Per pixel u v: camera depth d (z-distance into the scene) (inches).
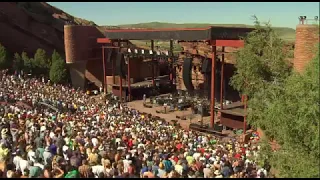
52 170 614.2
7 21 4052.7
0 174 627.8
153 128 1416.1
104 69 3120.1
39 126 1000.2
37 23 4392.2
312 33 1352.1
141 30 2583.7
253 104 1290.6
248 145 1270.9
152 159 770.8
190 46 2910.9
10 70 3378.4
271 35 1515.7
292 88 770.8
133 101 2982.3
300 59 1387.8
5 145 749.3
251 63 1489.9
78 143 837.8
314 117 701.9
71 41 3225.9
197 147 1034.7
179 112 2534.5
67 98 2050.9
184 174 681.0
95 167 649.0
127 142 956.0
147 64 3467.0
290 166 743.7
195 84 2925.7
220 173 691.4
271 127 899.4
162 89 3262.8
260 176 743.7
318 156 724.0
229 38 2092.8
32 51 4217.5
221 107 2090.3
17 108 1327.5
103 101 2593.5
